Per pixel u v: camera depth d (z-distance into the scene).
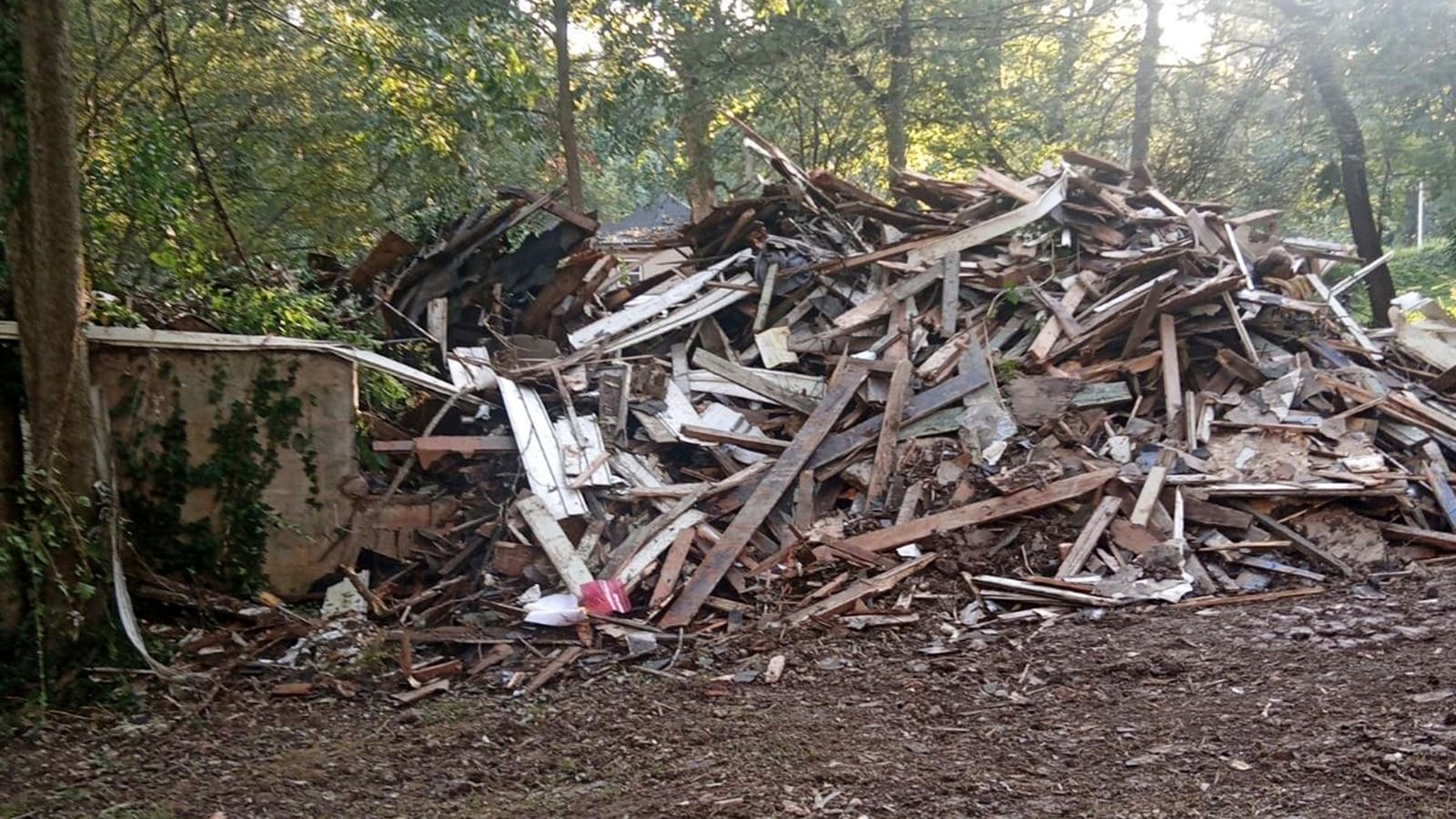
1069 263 10.88
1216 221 11.47
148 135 10.63
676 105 19.39
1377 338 11.18
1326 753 5.00
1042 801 4.73
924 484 8.62
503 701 6.57
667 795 5.02
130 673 6.88
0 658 6.80
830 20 19.31
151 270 11.01
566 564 7.76
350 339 9.50
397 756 5.78
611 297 11.27
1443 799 4.46
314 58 15.30
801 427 9.44
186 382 8.02
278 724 6.35
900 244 11.01
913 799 4.81
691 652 7.15
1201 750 5.19
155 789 5.46
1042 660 6.70
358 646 7.20
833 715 6.00
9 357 7.02
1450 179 17.81
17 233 6.75
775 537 8.45
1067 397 9.18
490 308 10.69
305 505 8.19
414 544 8.38
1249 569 8.09
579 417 9.14
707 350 10.42
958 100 22.11
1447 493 8.78
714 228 12.06
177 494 8.00
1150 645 6.82
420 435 9.16
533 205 10.61
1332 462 8.84
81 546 6.80
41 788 5.50
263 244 15.02
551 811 4.96
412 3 12.95
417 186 17.03
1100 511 8.26
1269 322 10.40
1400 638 6.64
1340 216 25.42
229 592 8.04
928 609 7.62
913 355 9.90
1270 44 18.38
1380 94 16.62
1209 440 9.09
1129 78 22.08
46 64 6.54
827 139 22.53
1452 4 15.34
